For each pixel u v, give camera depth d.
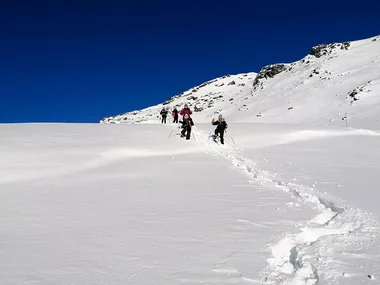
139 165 11.70
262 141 18.47
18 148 12.99
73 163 11.53
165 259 4.01
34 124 21.08
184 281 3.48
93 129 20.05
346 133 20.53
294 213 5.94
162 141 17.41
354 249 4.26
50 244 4.51
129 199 7.03
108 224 5.35
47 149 13.23
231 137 19.14
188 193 7.56
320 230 5.10
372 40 77.88
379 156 13.63
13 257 4.08
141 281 3.48
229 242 4.54
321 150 15.48
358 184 8.52
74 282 3.46
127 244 4.49
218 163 12.20
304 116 52.19
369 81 54.50
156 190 7.89
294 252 4.39
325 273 3.63
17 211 6.15
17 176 9.50
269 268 3.79
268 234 4.84
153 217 5.71
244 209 6.18
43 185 8.52
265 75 92.81
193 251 4.24
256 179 9.38
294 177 9.54
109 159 12.87
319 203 6.89
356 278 3.51
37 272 3.68
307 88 62.88
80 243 4.54
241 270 3.73
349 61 68.81
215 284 3.43
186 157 13.68
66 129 19.33
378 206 6.39
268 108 62.50
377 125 37.06
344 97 52.91
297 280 3.53
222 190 7.86
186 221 5.47
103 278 3.55
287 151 15.34
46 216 5.82
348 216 5.68
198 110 92.12
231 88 113.38
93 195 7.42
